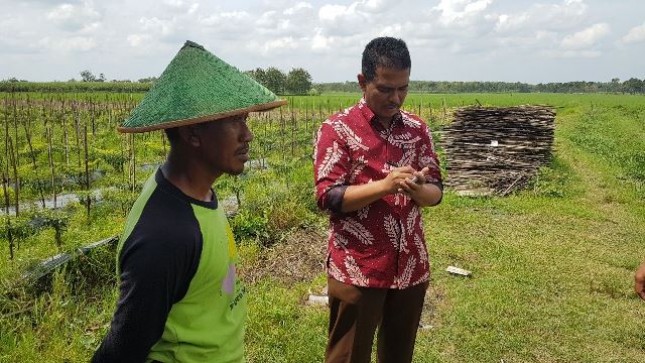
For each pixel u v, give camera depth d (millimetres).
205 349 1691
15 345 4031
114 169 13945
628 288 6172
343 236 2758
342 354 2834
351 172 2752
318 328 4871
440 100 60062
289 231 7875
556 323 5238
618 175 13570
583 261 7121
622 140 22219
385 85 2590
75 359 4012
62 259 5395
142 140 18484
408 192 2510
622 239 8203
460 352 4688
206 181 1688
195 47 1688
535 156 12398
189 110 1558
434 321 5250
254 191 10250
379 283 2713
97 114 27531
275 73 81938
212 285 1661
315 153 2838
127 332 1502
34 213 7770
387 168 2723
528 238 8117
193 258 1577
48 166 13492
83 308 4922
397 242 2719
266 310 5035
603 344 4891
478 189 11227
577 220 9266
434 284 6188
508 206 10055
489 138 12641
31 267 5160
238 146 1658
